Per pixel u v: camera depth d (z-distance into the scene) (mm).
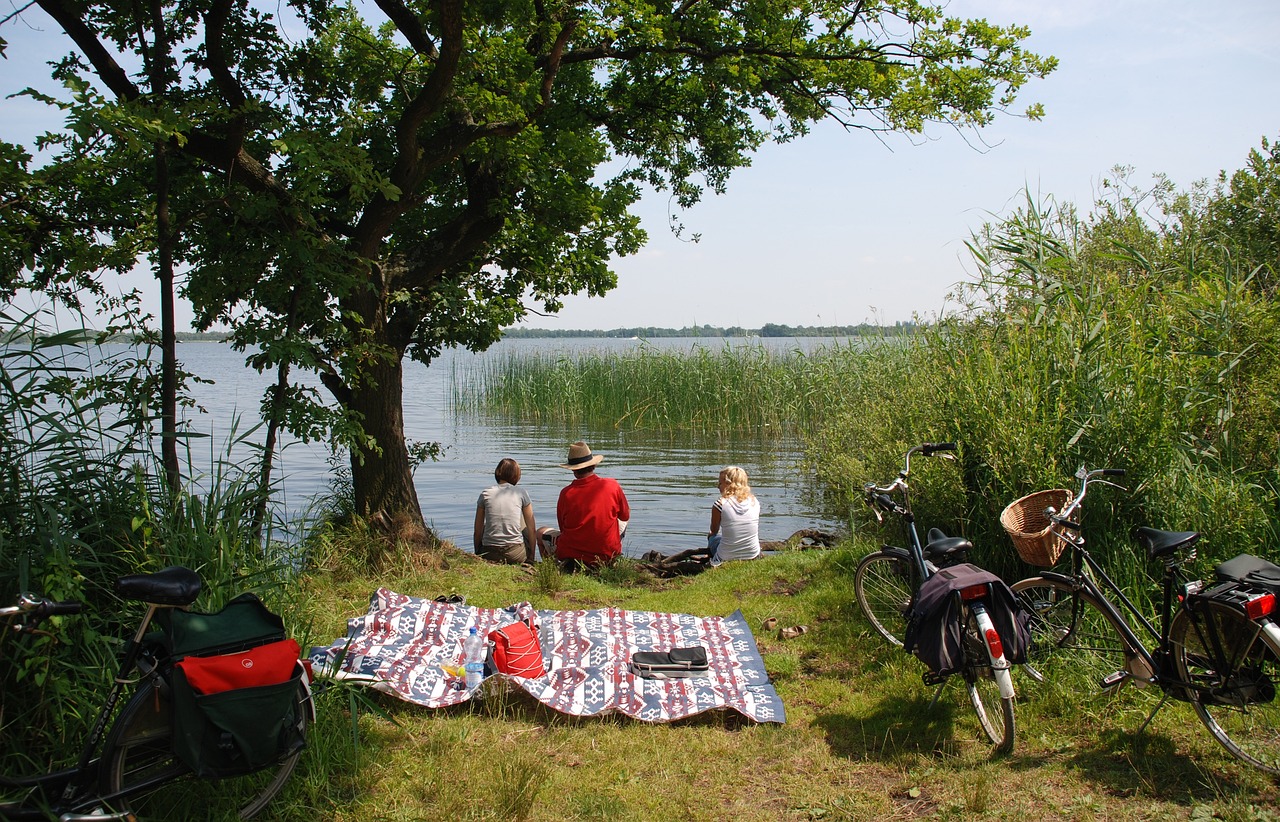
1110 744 4281
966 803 3785
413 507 8594
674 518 12477
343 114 8875
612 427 23078
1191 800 3758
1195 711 4348
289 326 6832
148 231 6855
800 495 13852
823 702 5062
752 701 4957
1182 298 6367
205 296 6879
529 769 4043
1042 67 9000
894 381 11062
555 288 10297
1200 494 5500
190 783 3656
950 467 6289
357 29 9102
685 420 22219
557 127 10086
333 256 6922
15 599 3795
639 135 10977
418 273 8750
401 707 4789
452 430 22812
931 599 4332
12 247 5707
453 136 8062
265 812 3689
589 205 9156
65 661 3779
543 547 9453
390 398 8422
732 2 9367
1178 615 4125
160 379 5941
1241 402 6074
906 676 5254
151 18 7316
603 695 4926
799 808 3879
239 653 3406
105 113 5055
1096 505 5578
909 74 9383
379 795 3896
